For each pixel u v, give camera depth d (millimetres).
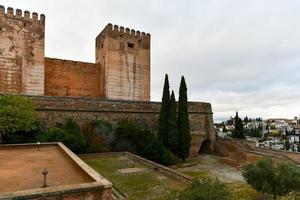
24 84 30031
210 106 38438
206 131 37156
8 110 20609
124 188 14125
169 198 10117
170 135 28750
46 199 5223
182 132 29516
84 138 23641
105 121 28281
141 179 15852
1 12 29281
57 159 9805
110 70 36406
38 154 10938
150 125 32188
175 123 29266
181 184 14820
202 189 9555
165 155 26297
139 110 31734
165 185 14602
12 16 29906
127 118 30531
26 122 21344
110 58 36469
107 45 36406
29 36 30797
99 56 39094
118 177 16234
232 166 27609
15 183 6535
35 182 6625
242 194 17016
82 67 36469
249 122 162375
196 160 31031
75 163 8484
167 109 29516
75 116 27281
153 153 25891
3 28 29250
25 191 5223
